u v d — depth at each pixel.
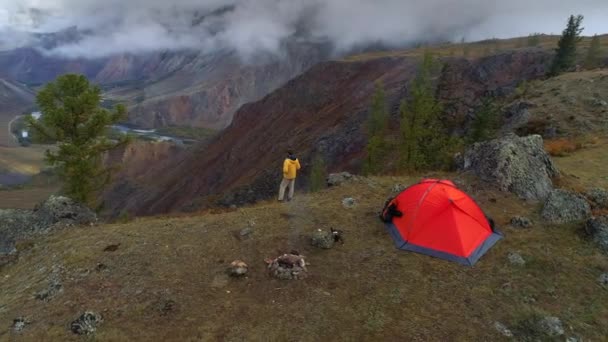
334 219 15.98
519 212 15.78
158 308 11.11
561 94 39.56
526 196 16.89
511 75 96.94
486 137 35.75
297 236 14.77
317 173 53.75
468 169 19.73
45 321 10.91
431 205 13.98
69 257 14.17
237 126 169.25
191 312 10.95
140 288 12.04
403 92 96.62
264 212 17.09
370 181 20.06
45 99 28.45
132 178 177.12
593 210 15.59
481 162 19.16
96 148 30.53
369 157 44.12
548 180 17.86
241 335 10.06
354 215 16.28
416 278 12.25
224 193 95.88
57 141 29.77
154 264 13.34
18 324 10.86
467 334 10.12
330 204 17.42
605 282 11.92
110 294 11.84
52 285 12.59
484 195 17.00
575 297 11.43
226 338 9.98
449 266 12.81
